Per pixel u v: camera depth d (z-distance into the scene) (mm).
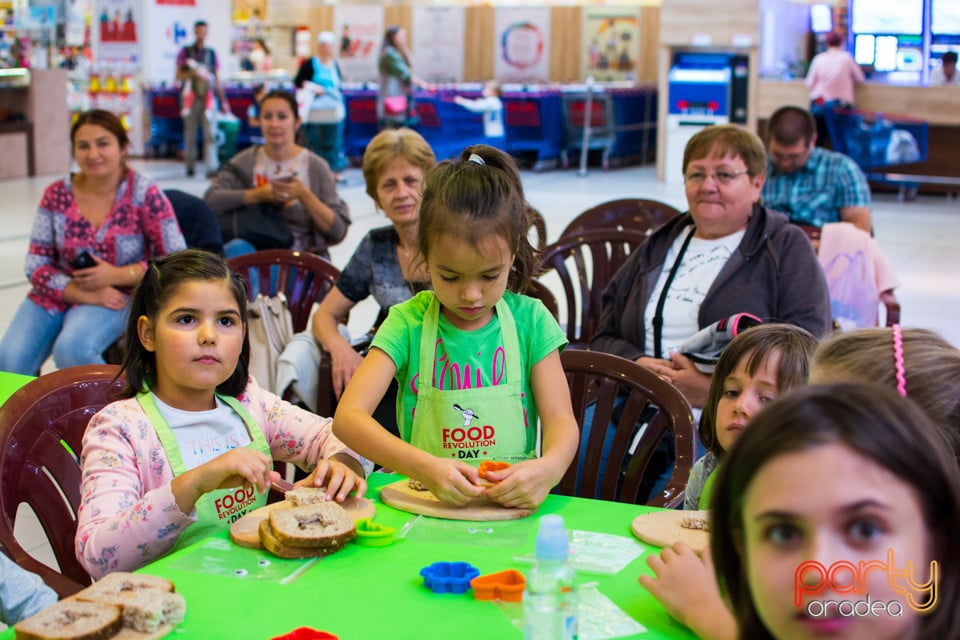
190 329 1911
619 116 14500
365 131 15211
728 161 2998
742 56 11648
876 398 872
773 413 890
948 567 860
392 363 1964
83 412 2162
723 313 3020
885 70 11375
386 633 1351
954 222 9648
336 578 1522
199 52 12789
